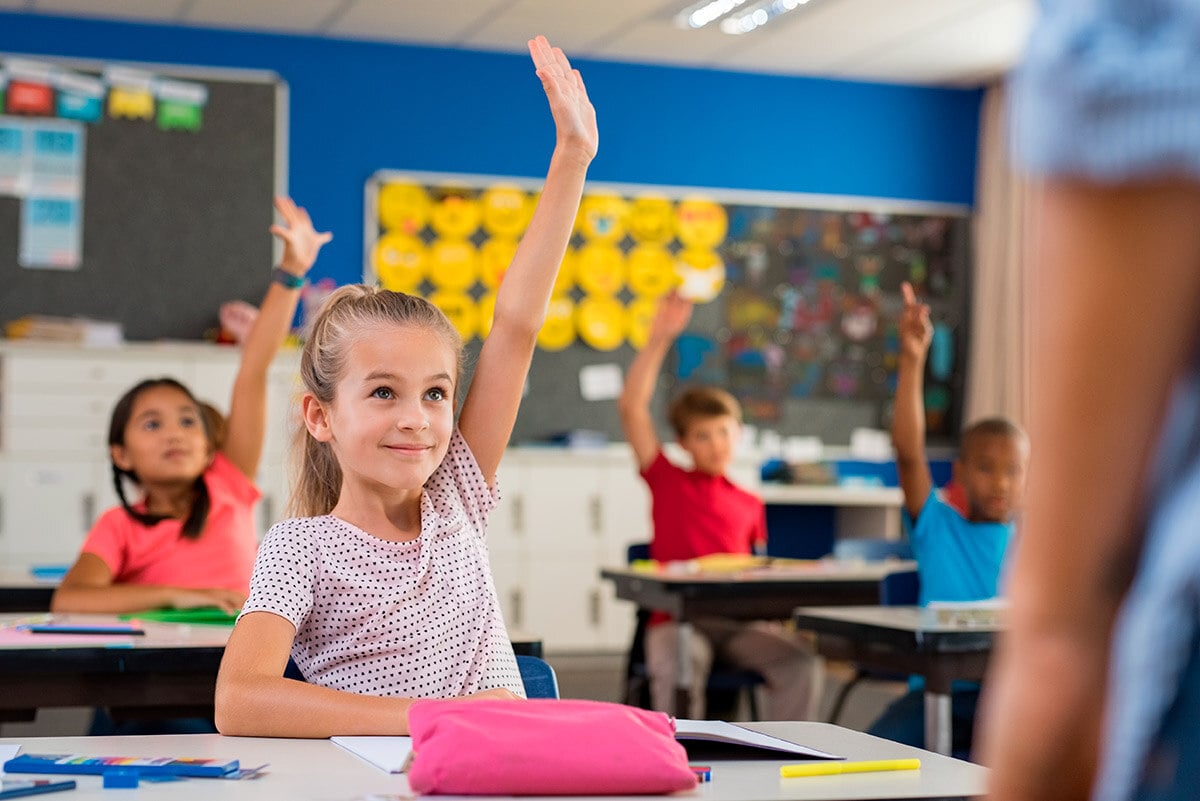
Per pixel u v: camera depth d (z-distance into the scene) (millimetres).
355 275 6379
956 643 2453
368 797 945
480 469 1557
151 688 1967
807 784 1045
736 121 6898
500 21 6145
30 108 5965
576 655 6230
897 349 7059
